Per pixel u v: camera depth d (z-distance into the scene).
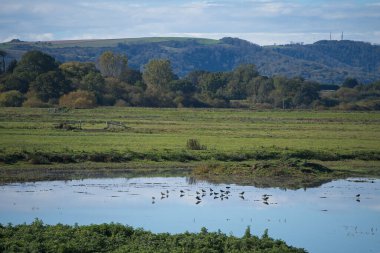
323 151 104.56
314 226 58.78
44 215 60.34
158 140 113.94
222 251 45.25
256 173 87.25
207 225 57.75
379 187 80.75
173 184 79.38
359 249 51.34
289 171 88.31
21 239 45.69
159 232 54.31
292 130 145.25
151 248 44.50
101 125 140.88
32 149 95.50
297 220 61.06
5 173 82.62
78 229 48.88
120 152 95.88
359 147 112.25
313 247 51.69
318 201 70.75
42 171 85.00
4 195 69.69
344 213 64.56
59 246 43.62
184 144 108.94
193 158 97.56
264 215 62.91
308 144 114.94
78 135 118.38
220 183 81.25
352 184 82.62
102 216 60.66
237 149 103.94
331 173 89.94
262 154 100.00
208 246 45.28
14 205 64.69
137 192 73.44
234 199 70.81
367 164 100.12
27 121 144.75
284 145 112.06
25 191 72.19
